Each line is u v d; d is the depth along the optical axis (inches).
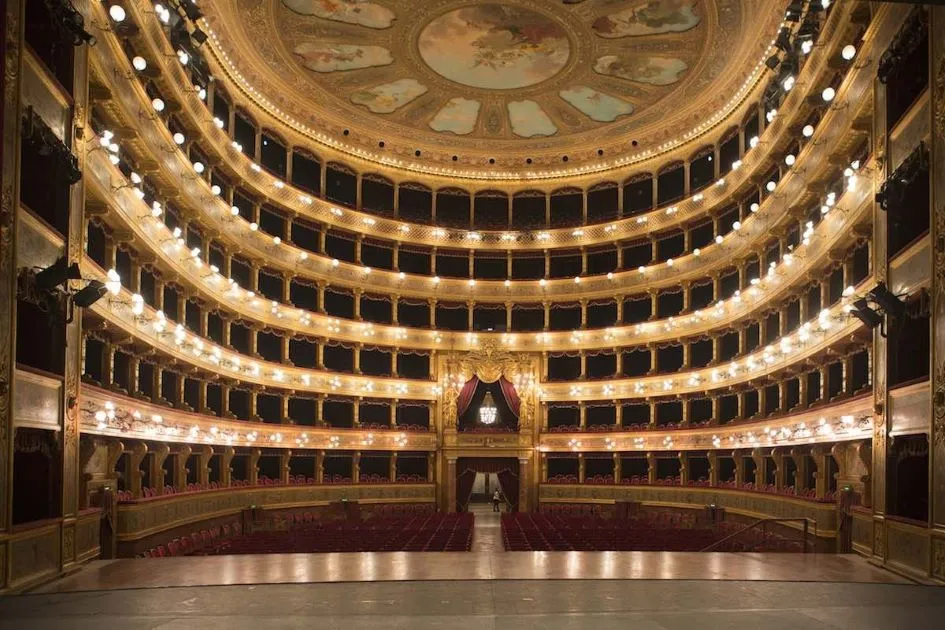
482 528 1373.0
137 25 799.1
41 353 569.9
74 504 592.7
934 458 522.0
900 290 604.1
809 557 644.7
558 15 1208.8
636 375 1624.0
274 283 1510.8
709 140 1520.7
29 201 575.5
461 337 1728.6
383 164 1691.7
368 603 432.8
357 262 1665.8
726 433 1365.7
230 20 1227.2
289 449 1488.7
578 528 1159.6
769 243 1226.6
